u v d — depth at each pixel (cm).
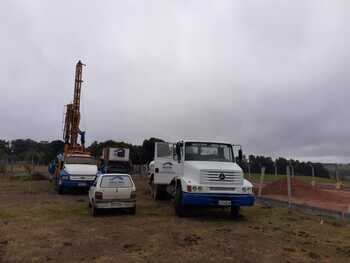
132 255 819
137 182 3331
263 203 1773
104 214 1407
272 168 2964
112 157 3522
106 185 1373
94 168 2283
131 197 1389
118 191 1375
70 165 2264
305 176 3128
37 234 1030
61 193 2209
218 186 1271
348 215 1307
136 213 1442
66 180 2170
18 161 5794
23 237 991
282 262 785
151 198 1970
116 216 1362
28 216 1337
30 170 4056
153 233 1051
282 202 1675
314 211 1461
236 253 845
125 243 929
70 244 916
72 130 3303
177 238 986
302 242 977
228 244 929
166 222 1238
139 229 1109
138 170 5169
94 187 1423
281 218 1347
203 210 1539
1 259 789
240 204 1273
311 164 2698
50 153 5675
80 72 3378
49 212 1441
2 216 1328
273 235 1055
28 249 868
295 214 1435
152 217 1344
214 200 1260
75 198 1984
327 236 1062
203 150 1430
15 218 1290
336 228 1176
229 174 1288
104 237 995
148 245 907
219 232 1079
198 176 1277
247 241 969
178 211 1353
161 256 812
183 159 1408
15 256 811
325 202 1808
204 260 784
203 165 1314
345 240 1014
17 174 4025
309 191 2086
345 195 2075
